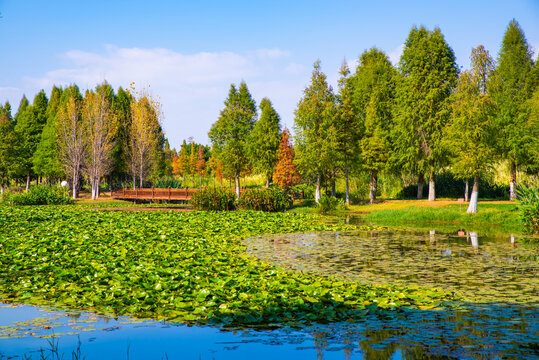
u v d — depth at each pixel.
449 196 35.56
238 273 7.57
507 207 23.08
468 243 12.06
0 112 65.31
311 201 35.31
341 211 28.78
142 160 40.25
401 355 3.74
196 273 7.30
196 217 18.75
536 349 3.88
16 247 10.45
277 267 8.27
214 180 59.06
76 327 4.65
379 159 32.03
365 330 4.49
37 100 53.12
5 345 4.04
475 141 21.12
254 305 5.44
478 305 5.48
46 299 5.93
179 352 3.81
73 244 10.82
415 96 29.64
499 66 28.98
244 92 40.75
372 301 5.65
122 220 16.77
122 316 5.11
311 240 12.77
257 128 48.25
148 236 12.61
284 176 37.50
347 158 33.22
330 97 32.53
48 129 47.03
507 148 27.52
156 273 7.25
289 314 5.01
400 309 5.29
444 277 7.29
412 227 17.62
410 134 30.16
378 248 11.02
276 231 15.24
